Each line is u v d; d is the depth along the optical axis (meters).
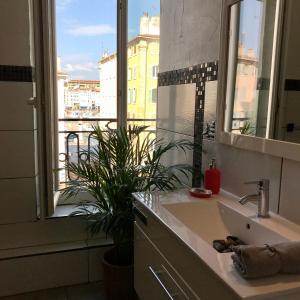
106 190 1.95
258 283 0.85
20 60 2.14
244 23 1.52
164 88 2.38
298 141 1.22
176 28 2.16
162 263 1.35
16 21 2.10
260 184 1.30
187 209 1.51
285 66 1.28
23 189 2.28
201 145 1.90
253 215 1.33
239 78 1.56
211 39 1.75
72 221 2.44
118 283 2.01
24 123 2.20
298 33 1.22
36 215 2.34
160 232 1.36
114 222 1.87
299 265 0.88
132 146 2.04
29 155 2.25
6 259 2.18
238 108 1.57
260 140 1.39
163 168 2.05
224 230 1.46
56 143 2.54
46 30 1.97
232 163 1.62
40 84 2.00
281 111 1.30
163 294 1.35
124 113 2.61
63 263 2.30
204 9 1.81
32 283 2.26
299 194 1.22
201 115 1.88
